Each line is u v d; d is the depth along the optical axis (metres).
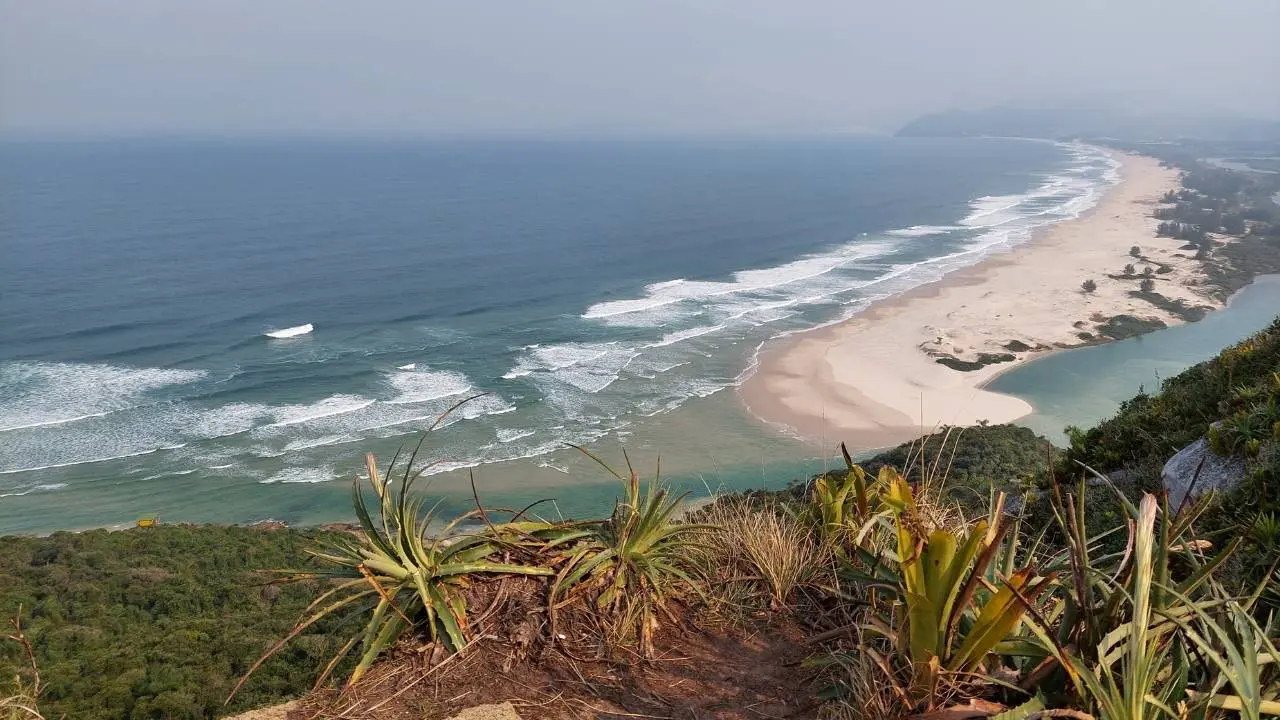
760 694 3.92
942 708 3.07
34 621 20.72
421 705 3.82
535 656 4.16
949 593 3.14
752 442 40.78
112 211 130.00
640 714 3.77
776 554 4.93
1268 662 2.93
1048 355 55.81
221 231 109.75
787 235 107.94
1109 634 2.93
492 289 75.50
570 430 42.53
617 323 62.56
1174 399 7.67
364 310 67.81
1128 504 3.26
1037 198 153.25
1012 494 8.62
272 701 4.41
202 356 55.78
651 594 4.56
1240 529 4.34
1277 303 70.31
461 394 48.00
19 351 56.62
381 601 4.13
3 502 36.47
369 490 36.62
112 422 44.66
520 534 4.84
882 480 5.16
